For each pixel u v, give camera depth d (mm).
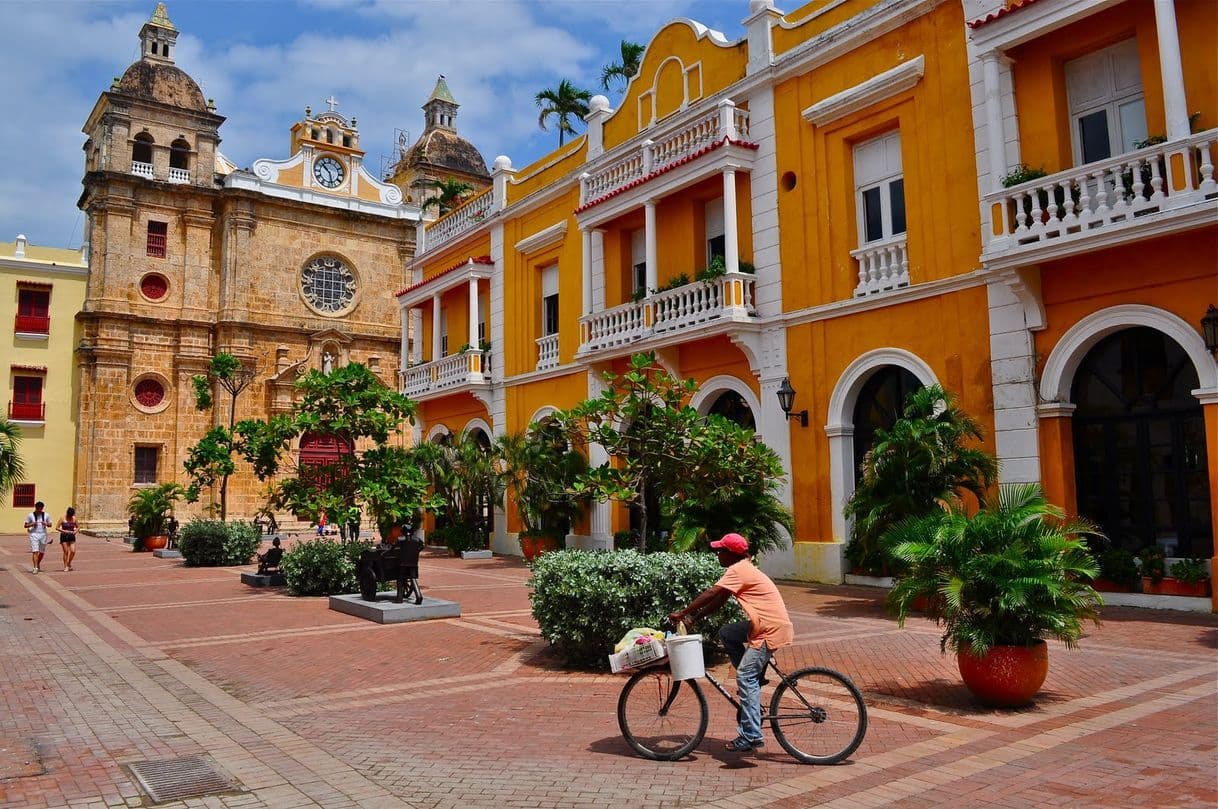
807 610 12500
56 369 38625
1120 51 12469
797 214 16547
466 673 8977
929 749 6066
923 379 14273
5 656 10102
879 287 15102
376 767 5805
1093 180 11859
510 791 5316
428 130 53844
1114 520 12297
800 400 16188
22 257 38688
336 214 44125
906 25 14938
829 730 5938
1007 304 13094
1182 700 7098
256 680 8711
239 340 40375
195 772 5711
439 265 29469
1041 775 5453
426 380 28062
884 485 11961
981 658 7102
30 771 5770
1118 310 11859
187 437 39125
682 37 19578
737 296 16734
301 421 15266
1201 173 10602
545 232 23219
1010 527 7258
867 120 15547
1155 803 4918
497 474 22859
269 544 31797
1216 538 10906
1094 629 10344
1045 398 12633
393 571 13609
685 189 18453
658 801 5133
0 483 18047
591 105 22016
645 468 10008
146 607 14617
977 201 13680
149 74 40750
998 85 12938
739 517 12641
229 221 40969
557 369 22438
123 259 38625
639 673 6152
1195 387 11562
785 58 16812
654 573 8805
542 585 9367
